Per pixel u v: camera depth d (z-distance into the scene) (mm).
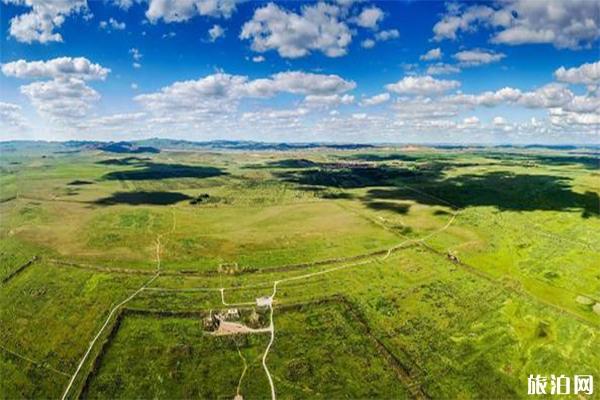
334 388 76562
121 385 77188
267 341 88500
